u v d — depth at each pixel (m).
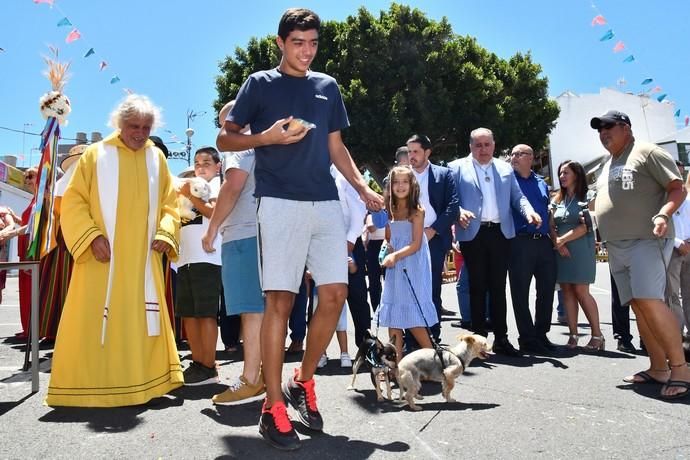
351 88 20.17
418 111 20.72
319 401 3.46
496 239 5.09
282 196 2.76
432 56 20.78
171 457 2.44
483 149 5.24
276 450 2.54
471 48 22.52
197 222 4.03
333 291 2.82
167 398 3.53
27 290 6.07
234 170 3.41
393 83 21.08
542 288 5.32
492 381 3.97
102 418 3.05
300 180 2.78
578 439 2.69
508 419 3.03
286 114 2.85
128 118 3.52
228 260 3.45
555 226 5.58
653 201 3.78
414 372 3.29
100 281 3.42
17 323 7.52
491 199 5.14
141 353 3.39
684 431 2.81
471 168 5.27
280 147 2.78
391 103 20.25
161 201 3.76
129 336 3.38
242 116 2.83
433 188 5.09
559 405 3.31
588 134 37.50
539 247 5.25
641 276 3.70
